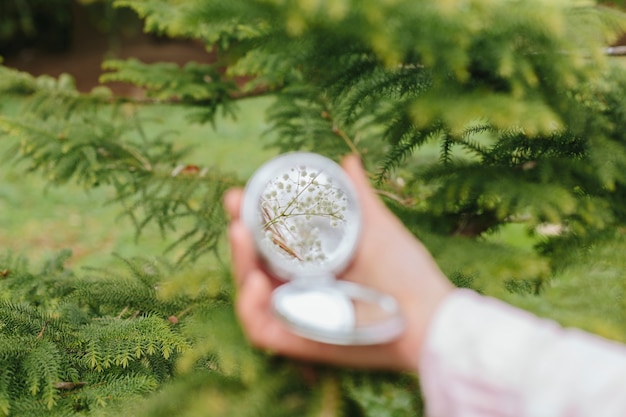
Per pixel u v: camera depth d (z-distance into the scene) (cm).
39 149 122
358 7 68
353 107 87
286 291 58
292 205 61
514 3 72
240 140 505
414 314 57
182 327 88
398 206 90
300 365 65
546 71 76
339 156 103
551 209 78
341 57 79
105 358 89
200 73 139
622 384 52
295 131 110
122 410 80
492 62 74
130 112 159
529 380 53
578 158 85
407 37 71
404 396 80
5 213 441
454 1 66
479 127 88
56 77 783
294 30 67
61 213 445
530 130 71
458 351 55
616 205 85
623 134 85
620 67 89
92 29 868
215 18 70
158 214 121
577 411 53
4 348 91
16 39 835
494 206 85
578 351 54
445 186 84
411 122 85
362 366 58
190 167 118
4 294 121
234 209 63
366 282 60
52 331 95
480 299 58
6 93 137
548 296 79
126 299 98
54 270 138
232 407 63
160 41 863
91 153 120
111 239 407
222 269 75
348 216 61
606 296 76
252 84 136
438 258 74
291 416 63
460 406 55
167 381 90
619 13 80
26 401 87
